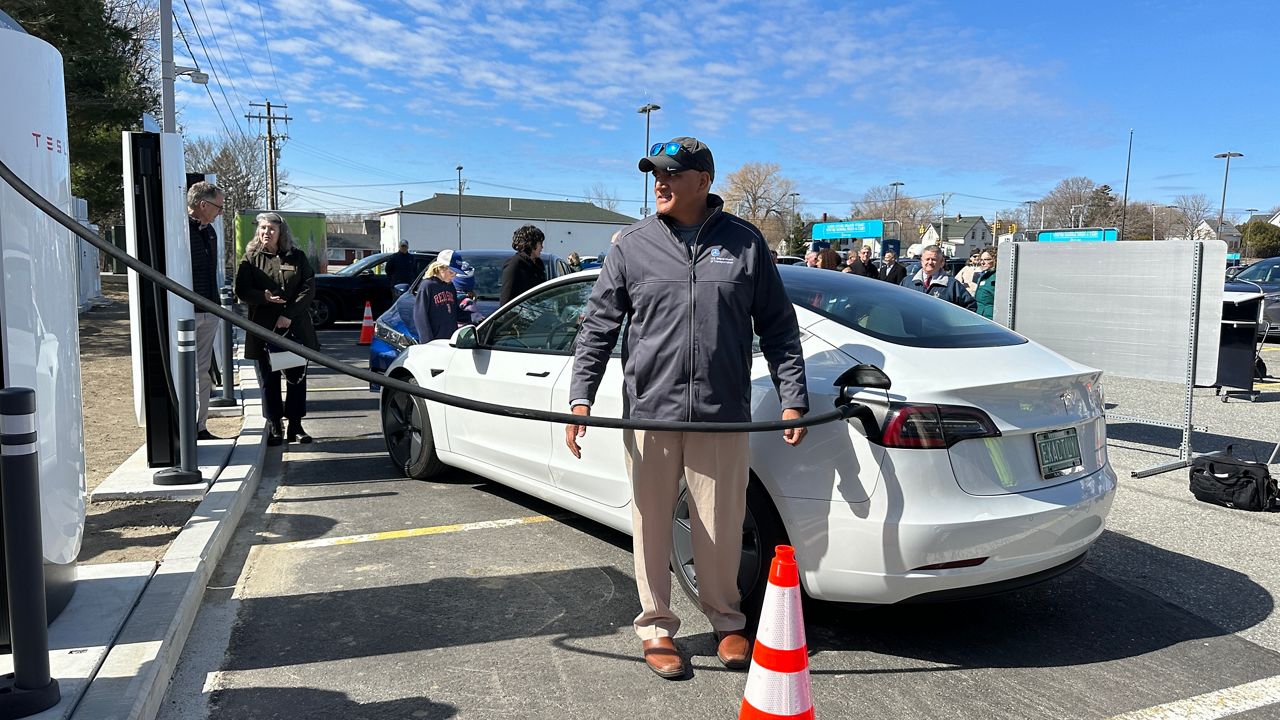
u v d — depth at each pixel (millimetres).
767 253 2961
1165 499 5539
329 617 3527
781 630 2213
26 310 2736
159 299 4902
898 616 3629
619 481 3904
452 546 4418
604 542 4504
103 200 25531
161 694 2801
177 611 3186
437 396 2537
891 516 2908
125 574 3484
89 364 10617
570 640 3350
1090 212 86938
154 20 23125
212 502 4641
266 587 3842
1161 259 6367
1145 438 7555
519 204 98438
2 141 2629
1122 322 6617
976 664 3197
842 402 3012
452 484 5652
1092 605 3787
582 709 2830
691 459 2986
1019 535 2992
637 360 2965
